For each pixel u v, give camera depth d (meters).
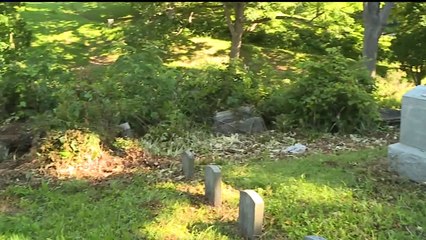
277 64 19.95
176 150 7.64
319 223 4.84
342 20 20.11
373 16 15.25
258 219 4.63
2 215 5.21
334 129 8.99
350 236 4.63
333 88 8.79
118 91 8.40
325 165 6.68
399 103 12.17
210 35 23.08
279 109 9.29
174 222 4.96
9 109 8.27
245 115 8.95
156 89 8.59
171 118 8.19
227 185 5.96
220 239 4.63
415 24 15.78
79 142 6.76
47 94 8.16
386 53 19.09
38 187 6.03
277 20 20.66
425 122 6.00
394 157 6.33
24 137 7.49
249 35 22.72
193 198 5.58
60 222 4.98
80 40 21.92
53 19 24.77
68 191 5.90
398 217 5.01
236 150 7.82
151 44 9.93
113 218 5.05
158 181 6.20
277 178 6.10
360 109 8.89
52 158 6.64
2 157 7.12
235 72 9.38
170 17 19.48
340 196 5.52
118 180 6.21
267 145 8.10
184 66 18.97
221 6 20.27
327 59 9.37
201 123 8.84
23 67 8.41
